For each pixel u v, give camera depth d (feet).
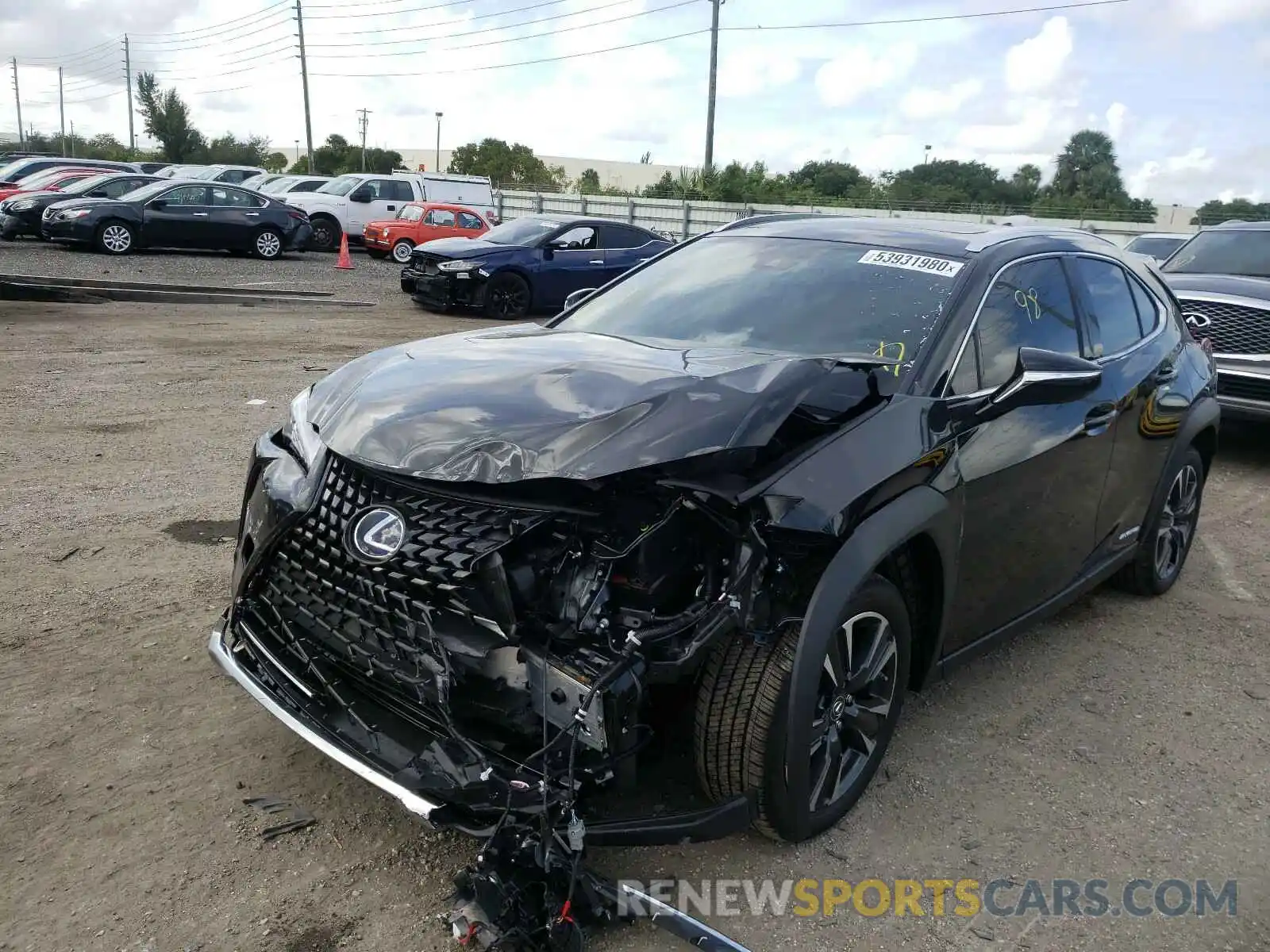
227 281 56.85
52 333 36.09
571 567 8.24
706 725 8.85
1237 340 24.95
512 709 8.14
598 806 8.83
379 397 9.51
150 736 10.87
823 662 8.86
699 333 12.01
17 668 12.05
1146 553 15.90
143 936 8.12
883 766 11.25
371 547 8.46
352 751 8.49
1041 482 11.80
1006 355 11.63
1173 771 11.55
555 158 272.31
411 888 8.84
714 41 125.90
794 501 8.50
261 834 9.43
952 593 10.73
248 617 10.20
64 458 20.74
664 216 120.98
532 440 8.37
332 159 261.03
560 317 13.83
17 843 9.10
